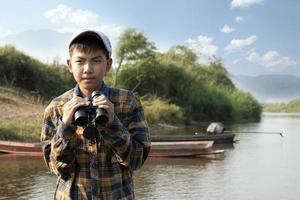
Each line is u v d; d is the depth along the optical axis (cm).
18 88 3127
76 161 274
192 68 5831
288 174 1475
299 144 2530
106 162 273
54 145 261
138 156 276
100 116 247
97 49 272
